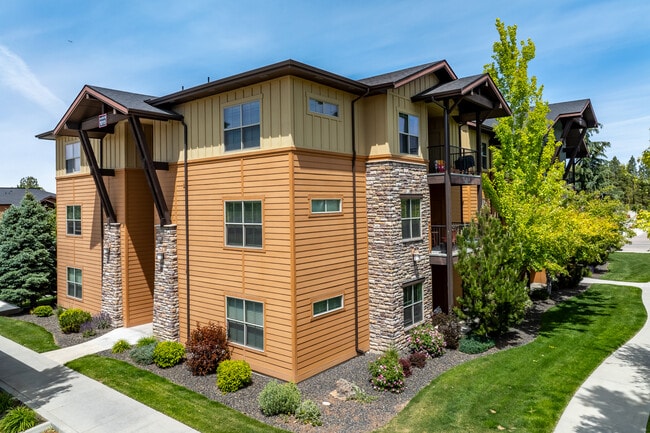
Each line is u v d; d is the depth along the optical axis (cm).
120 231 1611
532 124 1636
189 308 1363
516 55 1780
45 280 1995
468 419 875
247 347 1195
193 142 1334
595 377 1088
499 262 1314
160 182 1443
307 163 1136
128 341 1437
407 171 1404
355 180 1310
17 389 1074
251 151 1168
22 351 1376
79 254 1859
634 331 1487
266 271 1145
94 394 1033
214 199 1274
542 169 1617
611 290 2178
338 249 1239
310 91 1150
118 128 1614
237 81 1142
